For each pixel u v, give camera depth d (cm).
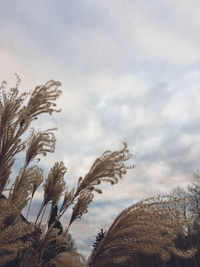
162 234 126
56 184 202
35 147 201
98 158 191
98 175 187
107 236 141
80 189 189
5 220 137
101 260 135
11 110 157
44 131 209
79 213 192
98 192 189
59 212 183
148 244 126
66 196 198
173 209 133
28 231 115
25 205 171
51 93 201
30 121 168
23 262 152
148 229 130
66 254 153
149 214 135
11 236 110
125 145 189
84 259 150
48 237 164
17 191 167
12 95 161
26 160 196
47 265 154
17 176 182
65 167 213
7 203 118
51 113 201
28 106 182
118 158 185
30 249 158
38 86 196
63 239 179
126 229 136
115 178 186
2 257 107
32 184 188
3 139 155
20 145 163
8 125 156
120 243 134
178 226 125
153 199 140
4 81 161
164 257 121
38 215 187
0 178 156
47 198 196
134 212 140
